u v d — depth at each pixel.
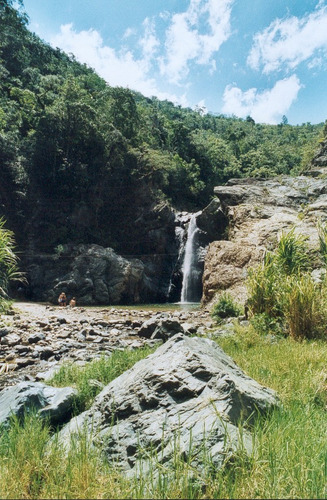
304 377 4.83
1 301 12.25
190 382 3.04
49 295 30.86
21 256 35.44
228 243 17.30
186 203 58.44
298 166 97.31
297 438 2.70
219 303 12.77
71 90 52.38
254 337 8.10
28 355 8.30
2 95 54.78
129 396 3.18
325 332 8.50
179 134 78.06
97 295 31.19
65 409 3.89
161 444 2.51
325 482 2.21
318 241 14.66
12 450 2.68
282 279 10.21
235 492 2.05
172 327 9.14
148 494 2.12
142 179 43.53
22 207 39.31
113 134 45.34
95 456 2.64
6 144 39.66
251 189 22.62
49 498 2.17
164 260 39.59
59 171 41.62
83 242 40.00
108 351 8.55
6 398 4.00
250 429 2.80
